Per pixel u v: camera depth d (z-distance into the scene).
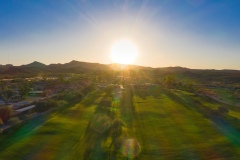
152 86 157.12
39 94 115.75
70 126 58.47
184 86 151.25
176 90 140.75
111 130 54.16
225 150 46.03
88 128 57.53
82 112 74.38
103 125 55.03
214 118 70.00
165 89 141.75
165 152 45.00
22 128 56.94
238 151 45.56
